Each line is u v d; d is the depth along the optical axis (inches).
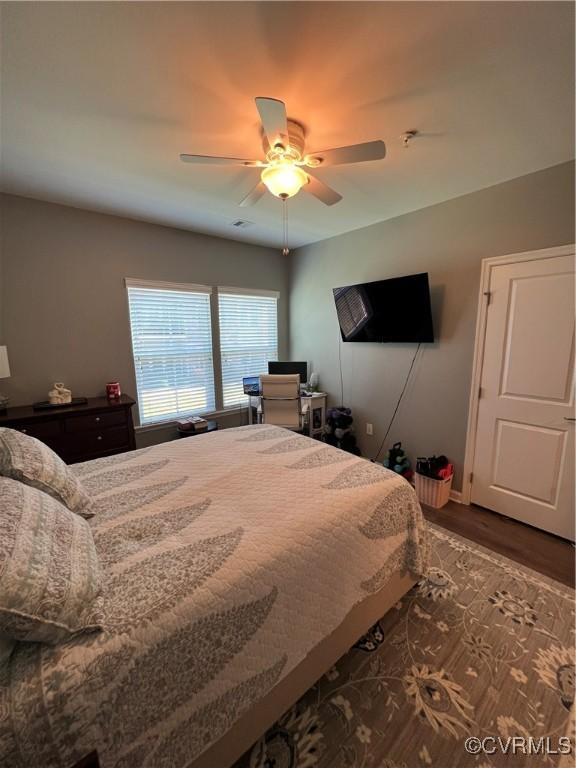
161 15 43.3
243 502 55.8
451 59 50.8
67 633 30.1
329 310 156.6
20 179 90.2
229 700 37.4
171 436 144.1
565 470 89.2
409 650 58.4
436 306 113.0
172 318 140.1
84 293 115.6
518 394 96.2
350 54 49.7
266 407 137.9
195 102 60.3
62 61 50.3
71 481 52.9
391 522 59.9
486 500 107.0
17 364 104.6
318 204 109.7
